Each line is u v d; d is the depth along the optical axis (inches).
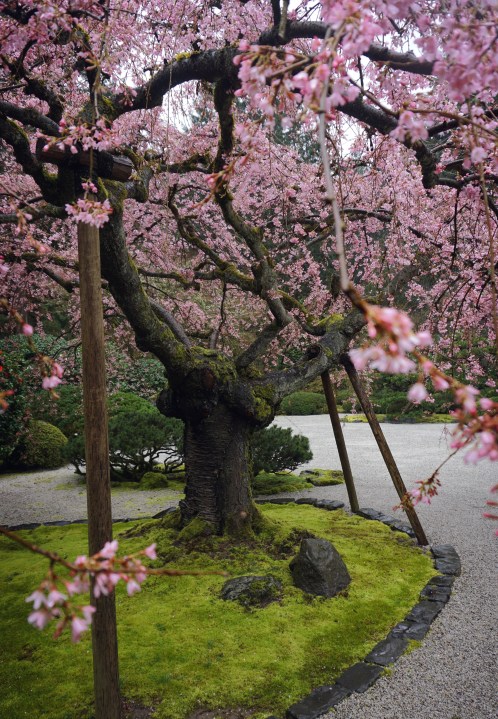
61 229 261.1
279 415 674.2
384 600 130.7
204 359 161.0
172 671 102.3
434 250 192.7
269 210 273.1
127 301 137.7
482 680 99.3
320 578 133.0
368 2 43.8
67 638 116.8
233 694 95.3
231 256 293.6
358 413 633.6
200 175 236.7
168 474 321.7
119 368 444.5
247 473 168.9
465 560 159.9
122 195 120.3
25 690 98.7
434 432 473.1
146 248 277.4
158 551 154.2
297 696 94.8
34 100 176.2
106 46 89.7
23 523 225.8
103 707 82.4
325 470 312.5
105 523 82.0
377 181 179.3
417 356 33.7
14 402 281.9
